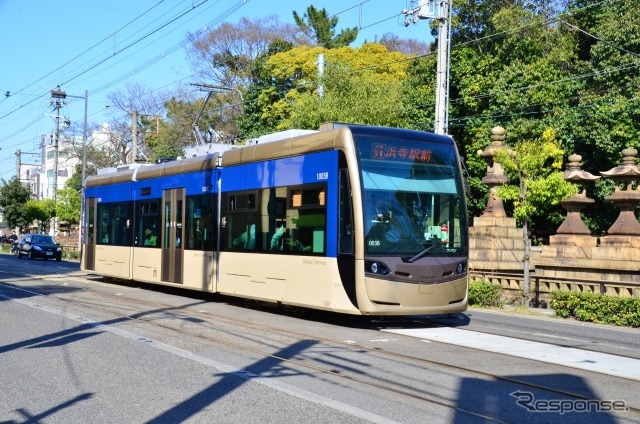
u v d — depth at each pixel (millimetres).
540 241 36719
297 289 14312
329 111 30547
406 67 44188
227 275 16844
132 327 13523
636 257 20906
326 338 12430
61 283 24469
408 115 38188
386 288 12938
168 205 20016
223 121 53469
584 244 23547
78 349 11125
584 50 37531
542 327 15297
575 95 34406
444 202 14000
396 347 11633
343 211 13305
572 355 11258
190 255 18609
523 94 33938
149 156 59281
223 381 8867
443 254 13703
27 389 8508
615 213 33750
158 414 7363
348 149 13250
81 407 7676
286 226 14789
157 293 20953
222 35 52156
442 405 7801
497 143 25719
